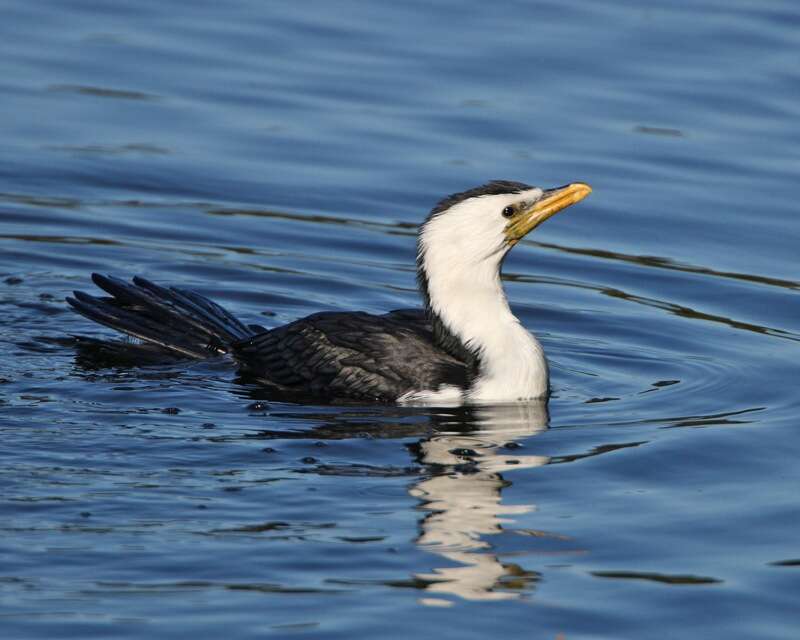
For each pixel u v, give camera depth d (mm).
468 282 13734
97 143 19922
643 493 11570
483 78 21578
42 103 20750
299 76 21547
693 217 18641
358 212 18703
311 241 18109
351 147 19984
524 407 13516
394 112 20766
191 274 17203
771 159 19750
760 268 17516
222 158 19734
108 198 18875
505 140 20125
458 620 9523
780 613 9734
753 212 18688
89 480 11445
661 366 14977
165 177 19312
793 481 11883
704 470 12078
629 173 19484
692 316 16391
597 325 16156
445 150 19891
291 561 10211
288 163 19656
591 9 23484
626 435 12828
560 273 17578
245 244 18016
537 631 9438
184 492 11273
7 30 22516
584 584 10039
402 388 13531
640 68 21781
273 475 11641
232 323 15172
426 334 13938
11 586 9773
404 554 10367
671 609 9750
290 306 16500
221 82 21391
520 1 23734
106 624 9336
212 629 9312
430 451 12273
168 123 20453
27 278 16828
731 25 22953
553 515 11109
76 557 10180
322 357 13766
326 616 9508
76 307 14922
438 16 23234
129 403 13258
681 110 20812
